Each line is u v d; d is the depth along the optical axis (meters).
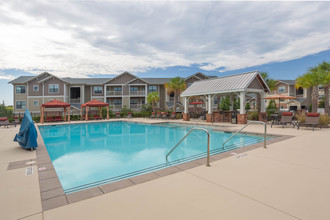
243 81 15.38
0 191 3.20
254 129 11.78
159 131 14.00
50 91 32.53
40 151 6.43
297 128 11.76
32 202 2.78
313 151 5.76
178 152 7.51
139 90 37.28
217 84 17.50
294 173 3.85
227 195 2.89
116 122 21.33
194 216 2.32
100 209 2.53
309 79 14.98
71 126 17.64
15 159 5.36
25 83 32.50
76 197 2.91
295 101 34.84
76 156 7.08
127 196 2.90
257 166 4.33
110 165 5.94
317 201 2.66
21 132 6.73
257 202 2.66
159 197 2.85
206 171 4.02
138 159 6.61
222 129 12.28
